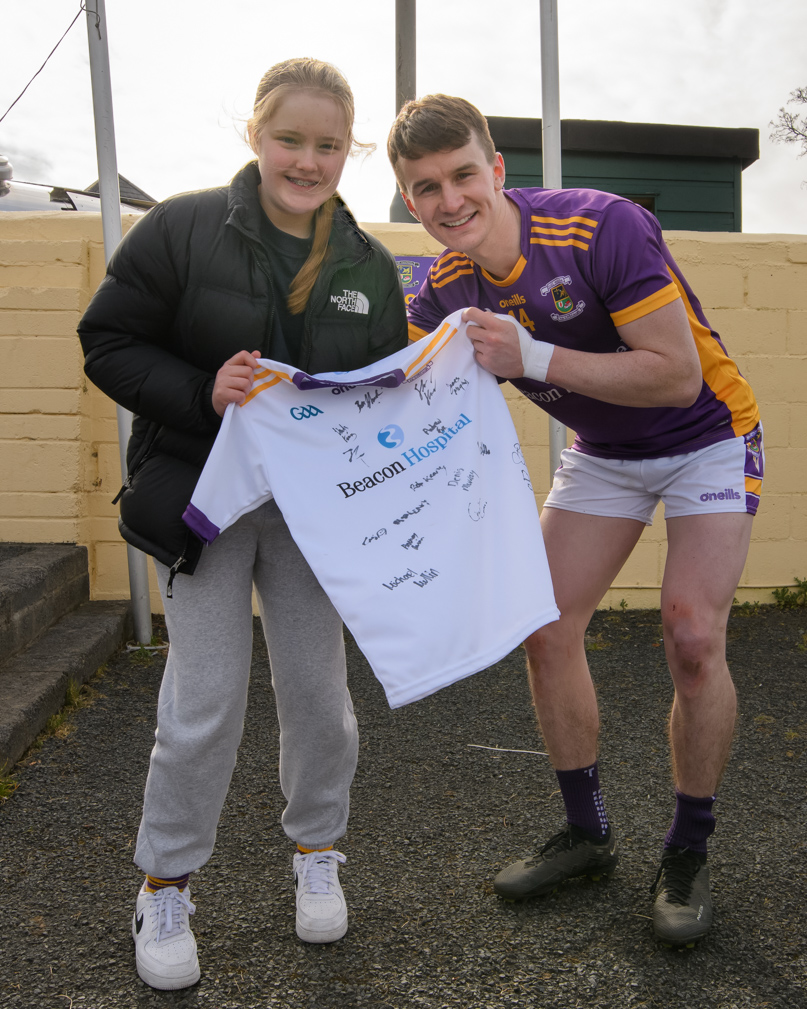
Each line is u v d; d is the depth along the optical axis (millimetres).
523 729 3432
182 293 1797
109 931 2055
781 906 2174
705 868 2146
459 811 2711
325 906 2014
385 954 1979
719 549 2107
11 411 4703
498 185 2127
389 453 1925
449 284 2336
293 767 1985
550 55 4402
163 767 1831
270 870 2344
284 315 1889
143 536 1832
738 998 1827
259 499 1831
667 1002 1813
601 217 2018
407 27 7418
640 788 2881
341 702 1970
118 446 4852
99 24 4176
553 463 4691
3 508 4727
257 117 1728
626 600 5363
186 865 1903
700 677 2061
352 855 2430
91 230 4781
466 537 1942
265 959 1956
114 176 4277
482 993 1845
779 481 5375
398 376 1886
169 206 1787
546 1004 1811
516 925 2094
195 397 1764
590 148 8242
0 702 3133
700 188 8617
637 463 2258
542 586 1965
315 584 1929
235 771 2982
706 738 2078
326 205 1859
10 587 3666
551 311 2125
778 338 5301
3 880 2262
